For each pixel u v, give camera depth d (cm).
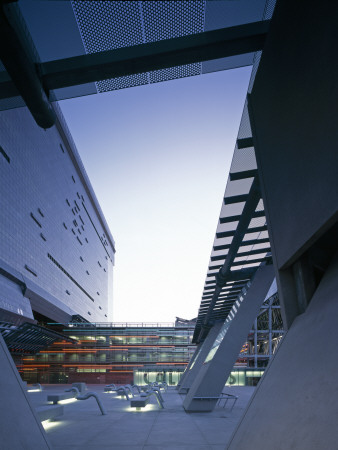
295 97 367
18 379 517
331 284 392
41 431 497
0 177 5547
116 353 7681
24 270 6197
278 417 354
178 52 422
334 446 242
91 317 12106
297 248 407
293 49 356
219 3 376
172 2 361
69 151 10281
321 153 322
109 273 17675
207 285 1487
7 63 350
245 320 1500
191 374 3072
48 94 439
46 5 333
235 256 1119
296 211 400
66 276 9219
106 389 3866
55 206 8681
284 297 474
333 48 283
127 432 1158
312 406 299
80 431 1188
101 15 365
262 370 4928
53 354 7606
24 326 4916
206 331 2606
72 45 394
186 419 1444
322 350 330
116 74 439
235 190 780
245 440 416
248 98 545
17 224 6119
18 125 6550
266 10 403
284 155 420
